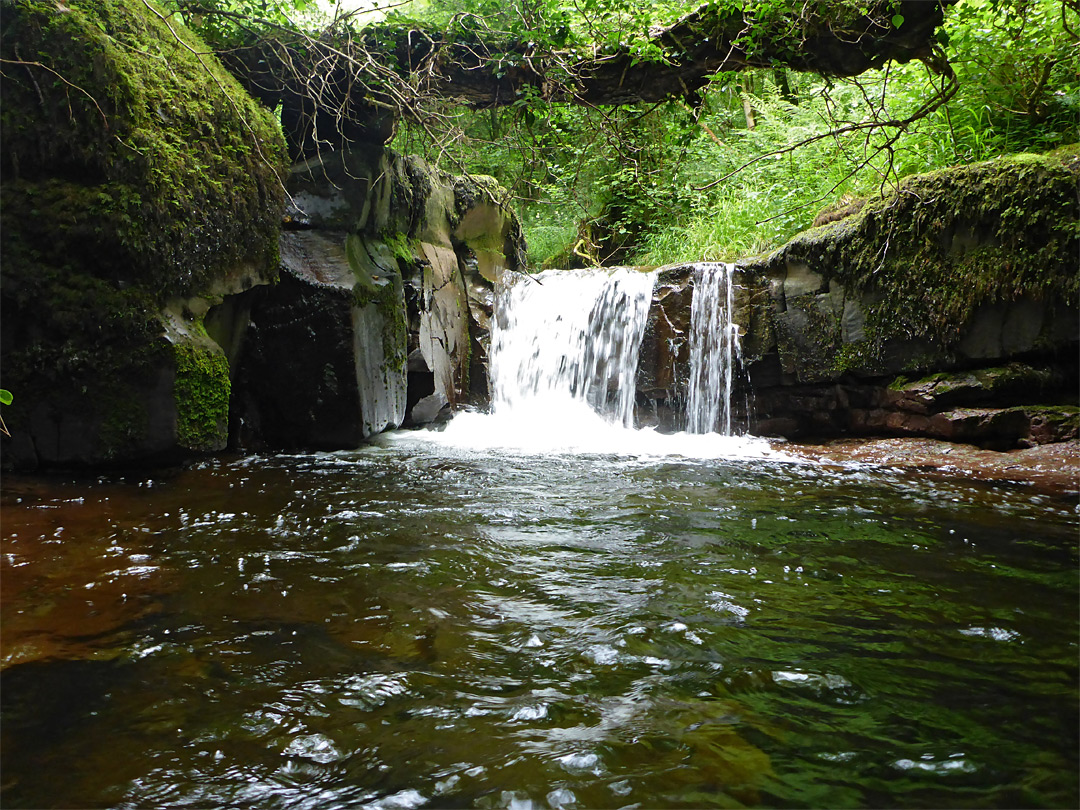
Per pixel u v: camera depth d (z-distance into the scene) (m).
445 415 7.13
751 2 4.88
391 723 1.74
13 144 4.05
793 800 1.46
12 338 4.18
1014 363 5.83
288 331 5.40
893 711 1.81
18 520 3.31
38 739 1.65
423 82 5.40
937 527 3.49
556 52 5.22
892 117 7.32
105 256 4.16
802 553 3.09
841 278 6.60
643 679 1.98
